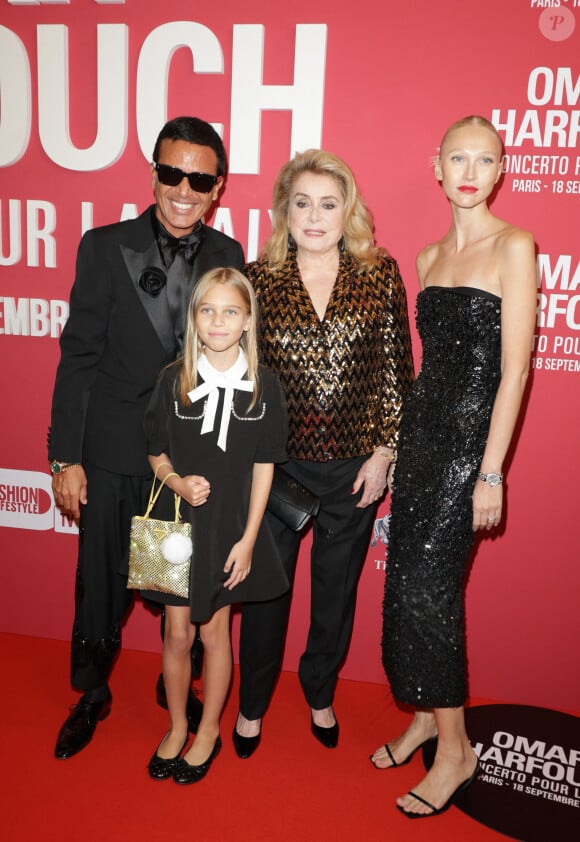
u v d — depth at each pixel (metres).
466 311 1.93
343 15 2.41
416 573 2.06
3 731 2.39
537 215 2.43
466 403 1.98
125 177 2.63
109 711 2.51
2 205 2.72
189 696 2.50
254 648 2.27
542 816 2.09
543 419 2.53
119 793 2.11
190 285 2.12
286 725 2.49
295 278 2.09
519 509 2.59
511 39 2.34
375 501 2.22
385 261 2.15
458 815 2.08
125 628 2.94
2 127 2.64
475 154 1.89
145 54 2.51
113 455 2.18
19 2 2.54
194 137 2.03
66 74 2.58
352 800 2.13
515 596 2.64
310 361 2.06
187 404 2.02
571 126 2.36
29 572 2.96
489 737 2.46
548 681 2.67
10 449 2.88
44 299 2.76
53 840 1.92
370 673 2.81
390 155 2.47
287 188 2.11
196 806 2.07
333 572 2.26
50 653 2.88
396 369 2.15
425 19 2.37
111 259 2.10
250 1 2.45
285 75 2.48
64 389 2.16
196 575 2.01
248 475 2.07
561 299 2.46
